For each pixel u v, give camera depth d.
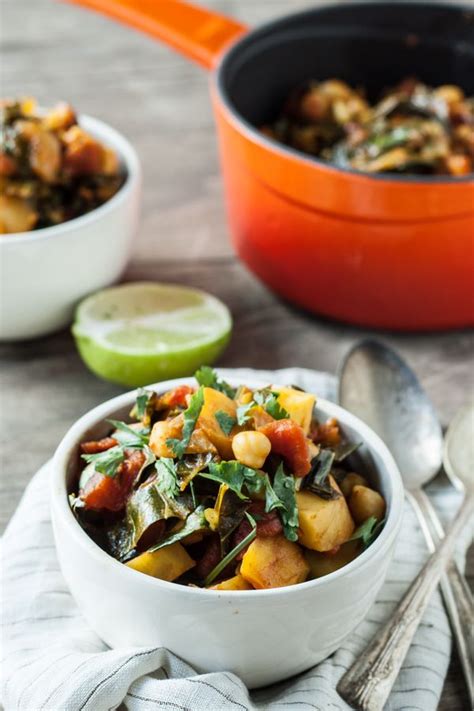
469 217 0.65
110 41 1.06
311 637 0.48
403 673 0.51
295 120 0.81
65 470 0.50
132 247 0.75
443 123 0.77
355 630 0.52
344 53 0.82
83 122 0.73
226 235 0.79
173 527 0.48
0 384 0.67
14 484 0.60
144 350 0.65
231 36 0.76
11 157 0.67
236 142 0.68
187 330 0.67
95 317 0.67
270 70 0.80
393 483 0.50
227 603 0.46
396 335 0.71
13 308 0.67
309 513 0.48
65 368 0.68
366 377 0.62
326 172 0.64
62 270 0.67
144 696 0.47
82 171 0.69
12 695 0.48
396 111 0.78
